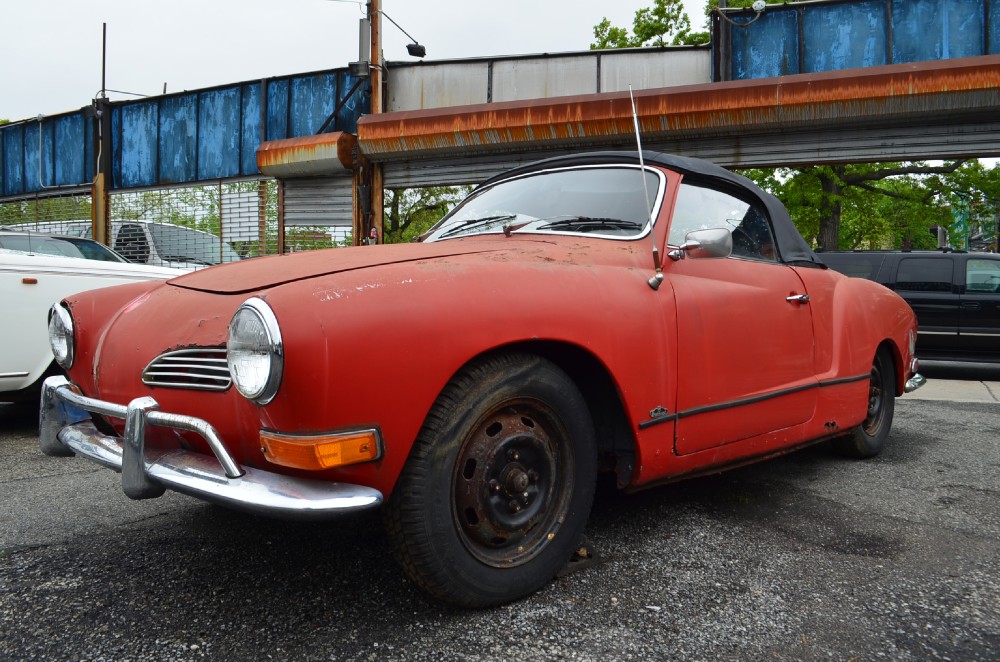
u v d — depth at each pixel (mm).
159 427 2062
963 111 9547
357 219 13016
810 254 3586
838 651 1821
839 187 16641
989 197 16828
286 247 13875
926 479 3529
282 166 13250
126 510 2965
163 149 15367
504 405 2023
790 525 2797
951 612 2043
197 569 2334
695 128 10570
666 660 1772
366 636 1881
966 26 10539
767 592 2168
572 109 11086
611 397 2361
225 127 14594
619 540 2611
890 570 2346
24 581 2240
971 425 5090
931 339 9531
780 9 11328
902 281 9711
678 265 2666
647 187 2840
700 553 2486
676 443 2498
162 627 1935
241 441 1897
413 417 1798
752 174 16531
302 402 1681
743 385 2775
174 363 2047
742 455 2861
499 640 1863
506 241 2744
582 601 2098
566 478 2197
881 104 9719
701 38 18453
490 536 2020
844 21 11078
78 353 2453
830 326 3412
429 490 1854
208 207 14898
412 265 2023
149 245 10531
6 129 18219
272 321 1683
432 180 12711
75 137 16766
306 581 2234
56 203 17344
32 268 4410
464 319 1889
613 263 2523
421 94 13352
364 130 12461
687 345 2521
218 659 1767
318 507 1661
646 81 12195
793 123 10211
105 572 2311
